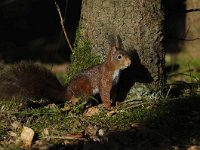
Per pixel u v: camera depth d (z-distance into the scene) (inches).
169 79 689.0
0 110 454.0
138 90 479.8
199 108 464.4
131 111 459.2
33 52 1058.7
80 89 478.6
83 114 461.4
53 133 424.2
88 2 485.7
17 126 430.0
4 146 405.7
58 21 1168.2
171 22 1136.8
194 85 520.7
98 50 486.3
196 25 740.0
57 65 913.5
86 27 491.2
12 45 1112.2
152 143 411.2
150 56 478.6
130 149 400.2
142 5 470.0
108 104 471.5
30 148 403.2
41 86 480.4
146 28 474.6
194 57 755.4
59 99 483.5
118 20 474.9
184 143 411.5
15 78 477.7
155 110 457.7
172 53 951.6
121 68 464.1
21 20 1175.0
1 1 1142.3
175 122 440.8
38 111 452.4
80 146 402.0
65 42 1075.9
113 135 417.1
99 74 474.3
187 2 735.1
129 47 476.1
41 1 1171.3
